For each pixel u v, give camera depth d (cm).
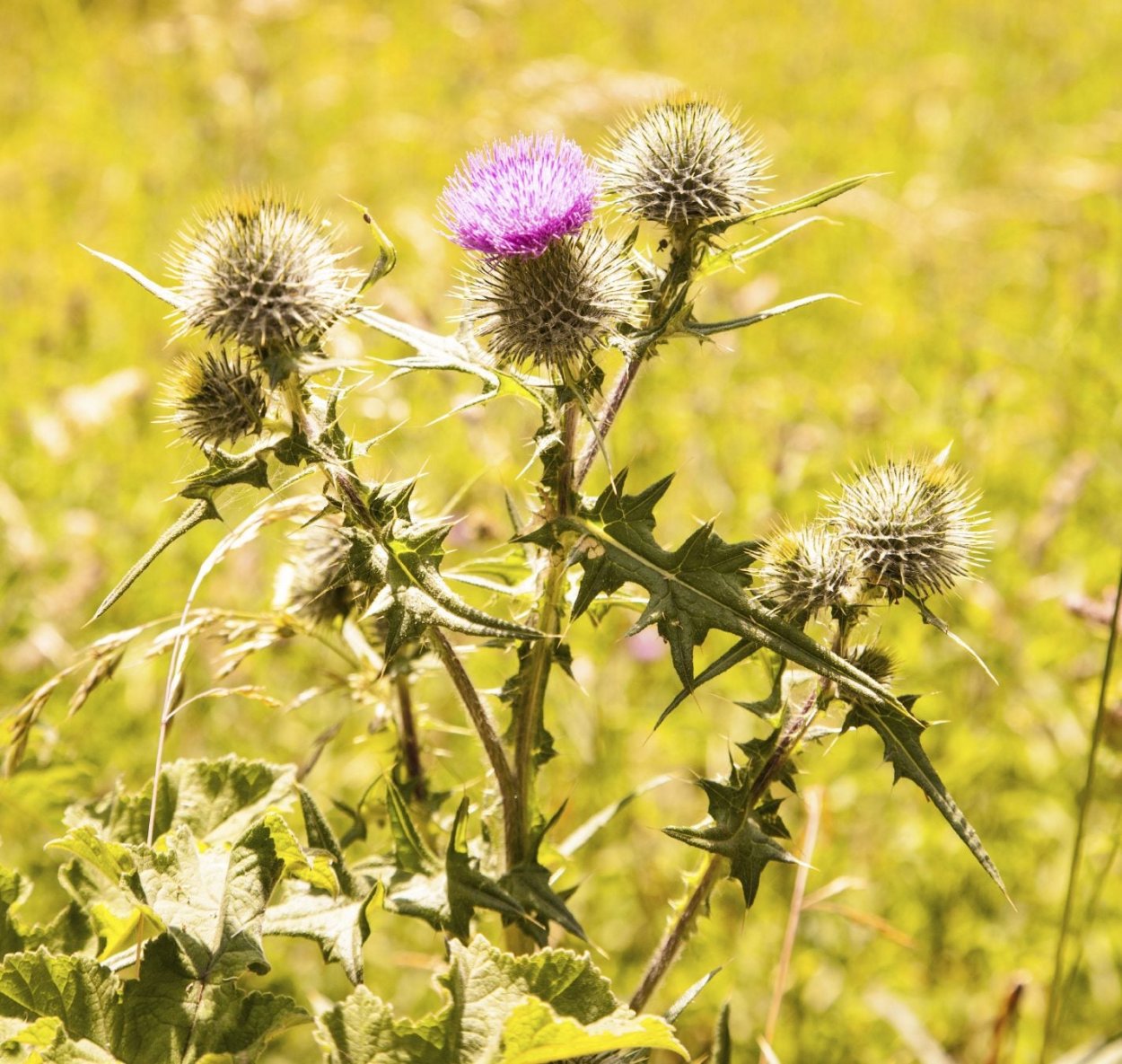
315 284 242
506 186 258
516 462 533
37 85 1016
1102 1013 398
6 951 277
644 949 422
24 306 721
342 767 471
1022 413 599
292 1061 392
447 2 1095
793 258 736
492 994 229
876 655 254
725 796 242
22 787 339
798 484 523
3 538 560
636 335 254
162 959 237
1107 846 376
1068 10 1084
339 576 227
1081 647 485
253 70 863
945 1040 400
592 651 477
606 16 1082
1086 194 764
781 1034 398
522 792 258
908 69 973
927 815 445
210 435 244
